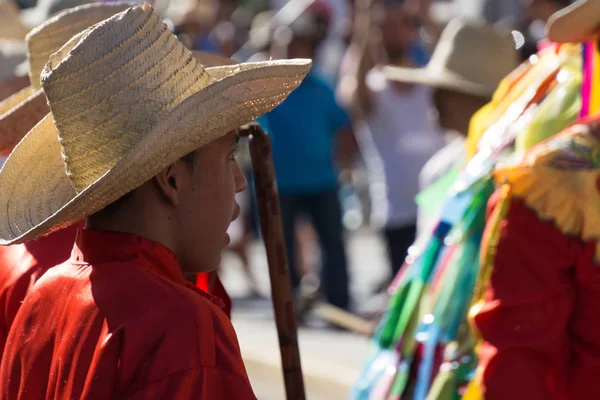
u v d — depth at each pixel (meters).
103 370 2.97
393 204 11.09
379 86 11.10
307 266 13.90
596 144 4.18
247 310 12.20
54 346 3.18
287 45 11.76
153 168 3.05
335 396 9.19
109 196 3.07
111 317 3.04
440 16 14.16
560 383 4.12
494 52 7.30
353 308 11.95
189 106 2.99
